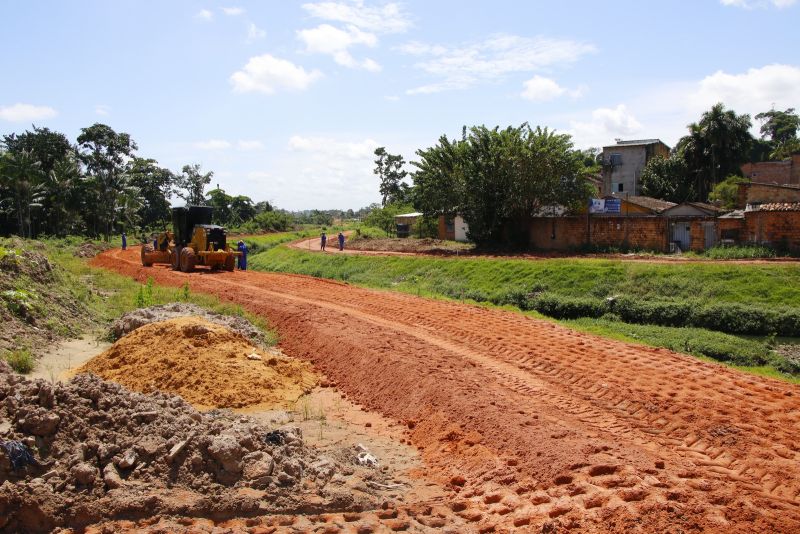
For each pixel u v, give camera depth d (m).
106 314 18.19
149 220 82.25
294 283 26.78
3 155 53.88
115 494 6.39
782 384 10.84
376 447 9.18
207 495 6.64
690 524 5.79
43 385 7.30
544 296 25.27
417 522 6.54
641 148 60.16
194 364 12.00
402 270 34.81
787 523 5.77
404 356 12.74
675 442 8.11
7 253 16.81
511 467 7.67
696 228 32.28
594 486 6.74
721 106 52.69
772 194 41.47
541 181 37.28
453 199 39.91
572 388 10.55
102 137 64.50
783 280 23.52
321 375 13.59
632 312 22.80
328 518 6.55
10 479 6.27
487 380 10.98
